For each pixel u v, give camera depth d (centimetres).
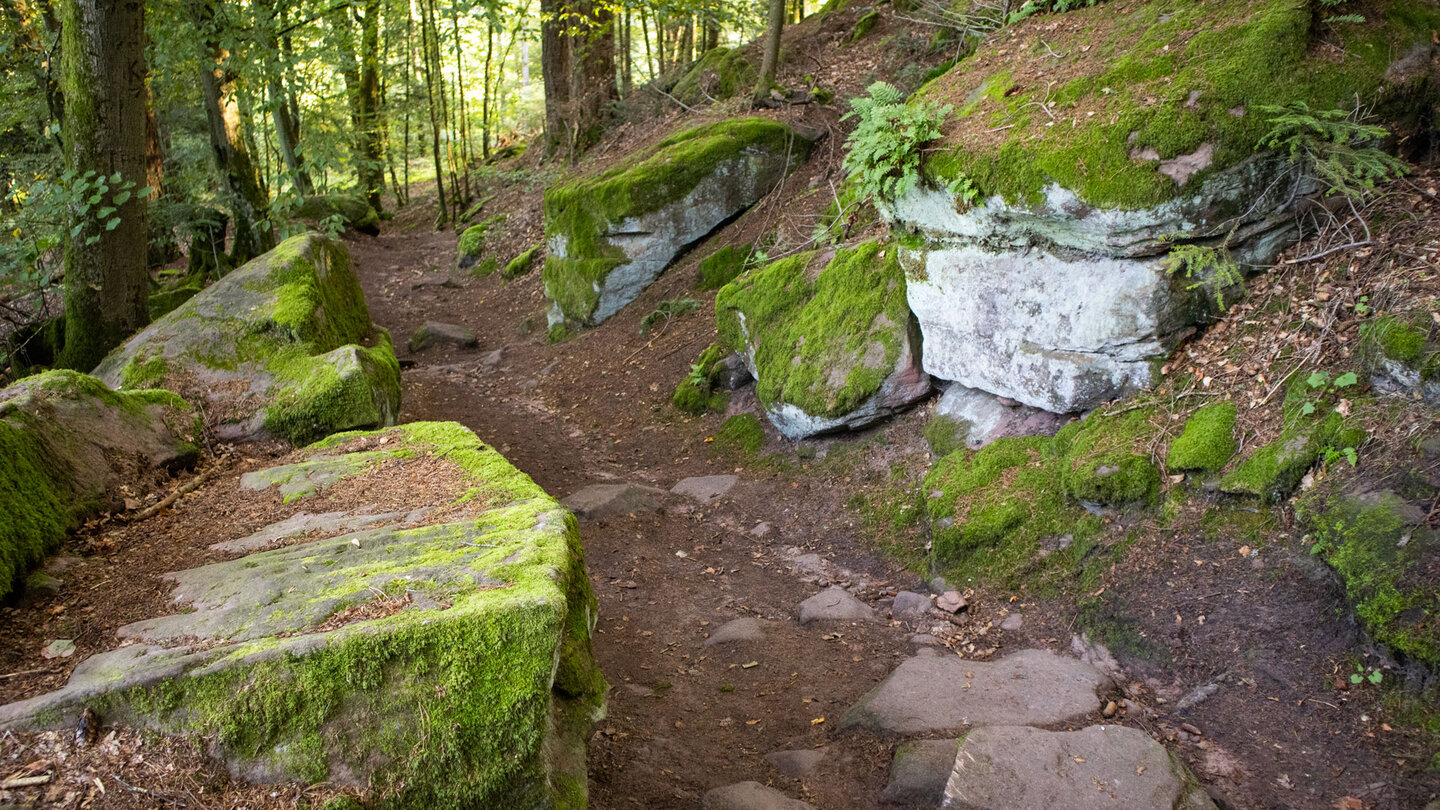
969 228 596
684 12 1431
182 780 229
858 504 657
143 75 726
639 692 450
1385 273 457
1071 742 355
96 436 446
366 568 312
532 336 1253
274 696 243
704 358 905
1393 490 385
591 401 981
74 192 655
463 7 1249
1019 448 571
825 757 390
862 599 557
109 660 262
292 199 1021
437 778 247
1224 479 452
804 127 1151
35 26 1073
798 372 739
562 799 276
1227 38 509
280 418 568
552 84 1864
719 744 409
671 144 1181
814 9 2352
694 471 799
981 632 491
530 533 340
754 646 496
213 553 358
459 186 2420
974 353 623
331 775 241
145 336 648
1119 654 438
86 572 339
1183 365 520
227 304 677
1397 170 474
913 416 690
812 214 988
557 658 277
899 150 609
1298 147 483
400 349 1279
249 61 1034
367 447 513
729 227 1130
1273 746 362
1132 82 523
